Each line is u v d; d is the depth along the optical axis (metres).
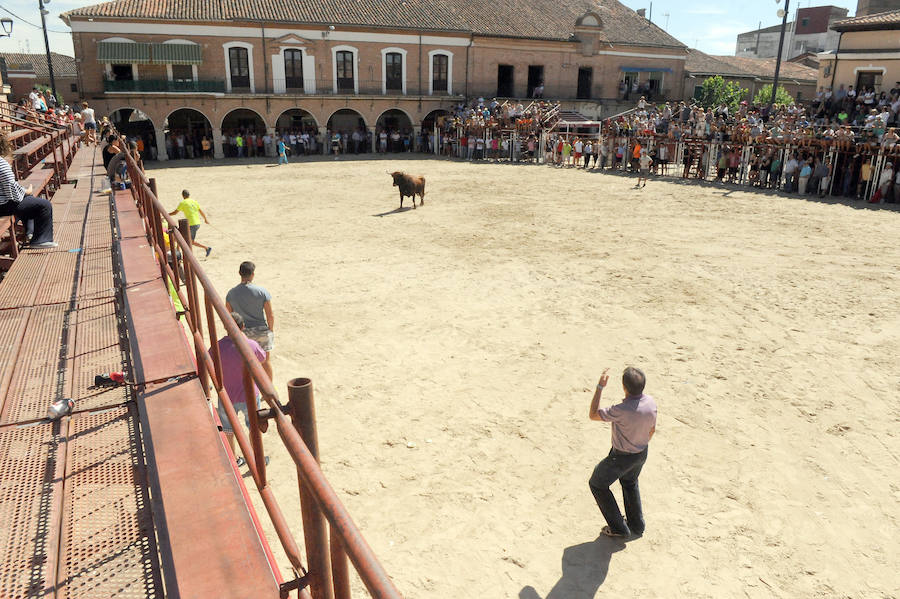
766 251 15.04
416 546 5.38
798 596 4.80
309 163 37.28
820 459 6.55
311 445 2.23
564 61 47.25
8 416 3.65
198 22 38.28
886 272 13.18
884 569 5.07
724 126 27.66
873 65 29.66
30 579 2.45
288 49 40.84
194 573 2.40
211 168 34.72
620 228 17.77
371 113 43.50
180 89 38.53
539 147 37.66
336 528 1.56
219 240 16.58
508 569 5.12
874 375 8.44
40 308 5.43
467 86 45.53
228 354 6.04
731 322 10.41
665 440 6.93
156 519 2.77
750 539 5.43
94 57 37.00
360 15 42.72
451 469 6.46
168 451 3.21
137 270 6.43
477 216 19.67
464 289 12.28
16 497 2.94
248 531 2.64
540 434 7.11
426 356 9.17
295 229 17.98
